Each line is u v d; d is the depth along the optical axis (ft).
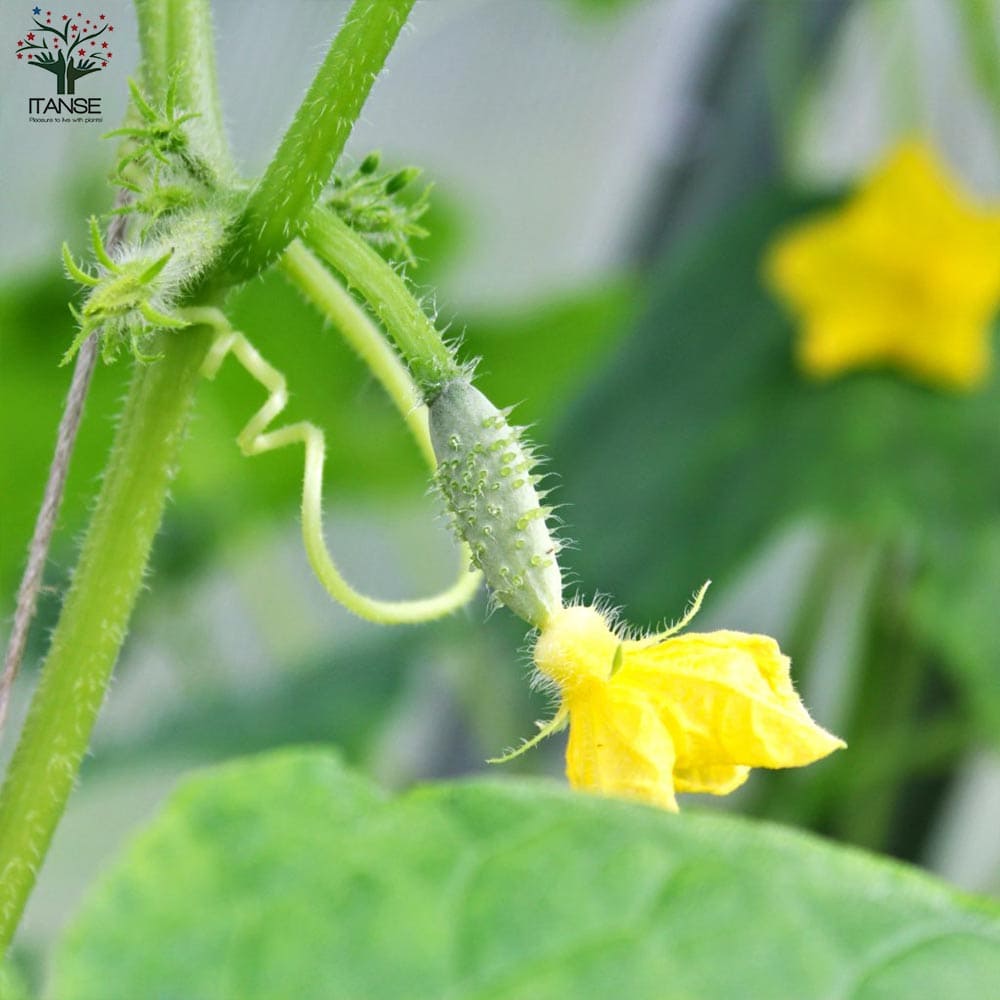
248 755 3.26
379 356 1.90
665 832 1.66
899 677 2.92
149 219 1.82
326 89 1.82
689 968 1.63
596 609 1.87
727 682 1.85
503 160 4.93
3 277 3.69
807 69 3.82
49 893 4.89
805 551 4.31
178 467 1.85
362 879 1.65
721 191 4.61
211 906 1.64
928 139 3.41
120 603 1.84
